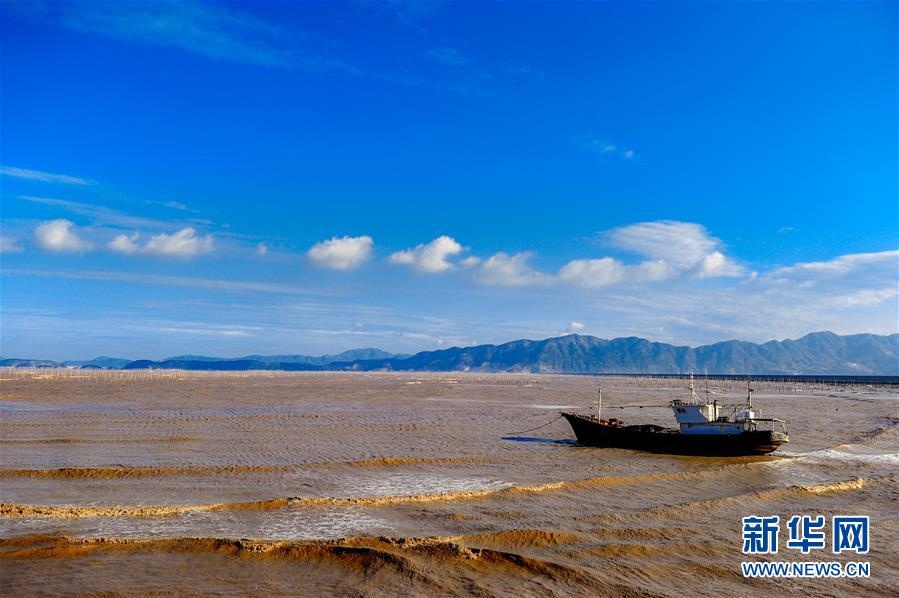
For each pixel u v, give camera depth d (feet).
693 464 112.47
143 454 110.93
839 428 175.32
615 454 122.72
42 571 51.80
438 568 53.78
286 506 75.41
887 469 108.99
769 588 52.70
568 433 155.43
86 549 56.95
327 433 144.46
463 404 250.78
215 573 52.11
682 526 69.15
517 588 50.42
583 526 68.33
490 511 74.64
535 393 355.36
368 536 62.28
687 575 54.80
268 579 51.06
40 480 87.81
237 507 74.33
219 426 154.51
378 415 192.75
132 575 51.26
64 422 158.61
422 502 78.38
